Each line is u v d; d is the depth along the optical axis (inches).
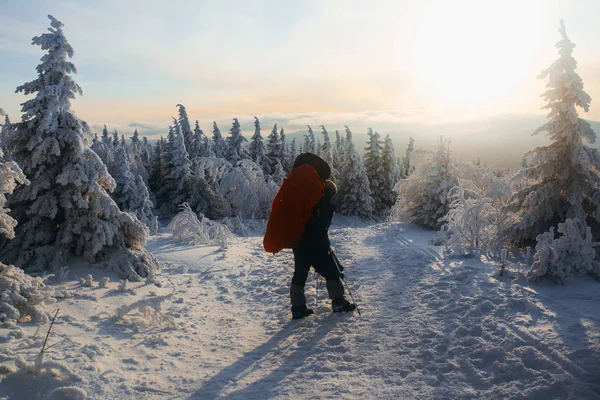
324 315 201.0
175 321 206.7
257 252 399.5
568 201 333.7
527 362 127.6
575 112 331.6
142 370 150.1
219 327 199.8
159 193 1243.2
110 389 133.6
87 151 303.3
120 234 311.1
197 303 241.0
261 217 880.3
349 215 1476.4
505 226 338.0
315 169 202.5
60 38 304.3
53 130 290.4
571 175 339.9
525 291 188.9
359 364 144.9
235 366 152.9
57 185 301.1
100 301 226.4
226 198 881.5
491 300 183.0
